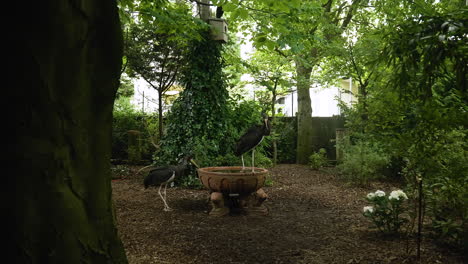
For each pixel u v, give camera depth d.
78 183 1.74
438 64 2.46
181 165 6.44
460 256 3.67
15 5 1.56
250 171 6.43
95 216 1.81
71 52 1.69
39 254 1.61
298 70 13.47
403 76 2.80
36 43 1.58
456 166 3.40
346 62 10.84
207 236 4.61
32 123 1.59
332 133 14.34
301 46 6.78
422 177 3.53
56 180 1.65
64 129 1.68
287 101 21.83
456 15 2.42
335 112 20.02
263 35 5.06
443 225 3.79
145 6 6.00
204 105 8.76
